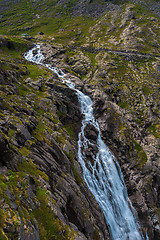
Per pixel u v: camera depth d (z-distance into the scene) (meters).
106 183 28.42
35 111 24.14
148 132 41.62
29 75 37.66
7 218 8.03
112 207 26.14
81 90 46.00
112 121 39.44
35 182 12.42
